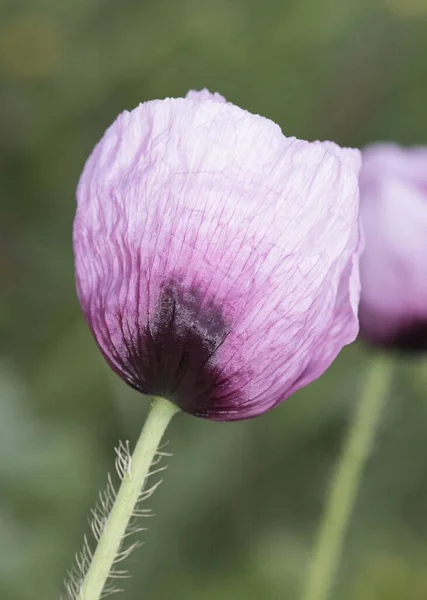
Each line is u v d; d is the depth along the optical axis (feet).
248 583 2.63
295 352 1.53
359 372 2.95
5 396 2.53
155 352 1.53
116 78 3.54
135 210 1.52
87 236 1.55
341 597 2.74
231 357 1.53
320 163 1.50
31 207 3.42
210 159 1.51
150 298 1.53
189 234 1.51
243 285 1.51
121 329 1.54
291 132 3.48
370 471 2.94
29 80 3.59
